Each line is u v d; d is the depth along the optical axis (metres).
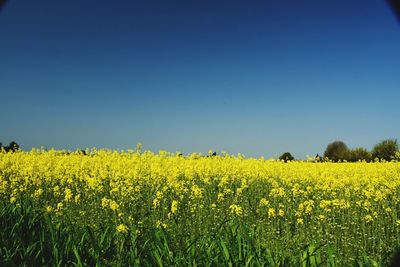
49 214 8.41
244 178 15.39
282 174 16.30
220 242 5.88
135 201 10.60
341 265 6.61
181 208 10.55
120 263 5.92
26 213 7.43
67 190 10.23
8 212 7.57
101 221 8.61
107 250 6.50
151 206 10.47
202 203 10.77
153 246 6.09
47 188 12.80
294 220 9.84
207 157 19.78
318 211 9.73
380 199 11.00
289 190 13.47
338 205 9.97
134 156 18.27
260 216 10.09
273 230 8.53
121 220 8.43
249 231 7.25
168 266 5.64
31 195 11.42
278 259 5.68
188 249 6.03
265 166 18.02
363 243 8.44
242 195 12.08
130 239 6.66
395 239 8.28
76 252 5.75
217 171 16.61
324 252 7.18
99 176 13.34
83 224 8.37
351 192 13.48
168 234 6.96
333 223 9.15
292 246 7.43
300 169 18.05
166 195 11.71
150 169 15.48
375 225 9.23
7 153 19.03
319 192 13.06
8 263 5.73
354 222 9.48
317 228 8.99
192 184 14.02
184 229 8.31
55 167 16.00
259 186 14.41
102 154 19.41
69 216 9.04
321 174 16.25
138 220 8.94
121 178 14.19
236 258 5.59
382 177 16.31
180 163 17.02
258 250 5.83
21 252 6.29
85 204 10.32
